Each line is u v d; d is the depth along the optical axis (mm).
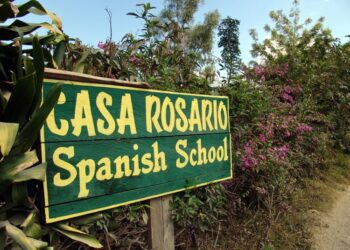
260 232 3963
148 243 2717
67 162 2051
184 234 3338
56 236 2051
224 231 3838
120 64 3012
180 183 2836
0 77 1958
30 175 1735
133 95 2469
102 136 2248
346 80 8391
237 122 4500
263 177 4547
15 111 1789
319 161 6816
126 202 2381
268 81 6957
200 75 4062
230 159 3418
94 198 2180
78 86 2137
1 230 1666
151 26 3551
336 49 8508
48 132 1975
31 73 1767
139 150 2490
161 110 2688
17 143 1741
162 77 3396
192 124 2980
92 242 2023
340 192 6156
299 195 5379
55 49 2275
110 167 2285
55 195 1979
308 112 7051
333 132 7852
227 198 4098
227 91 4355
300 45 8602
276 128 5434
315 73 7855
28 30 2002
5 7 1880
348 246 4223
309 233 4312
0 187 1720
